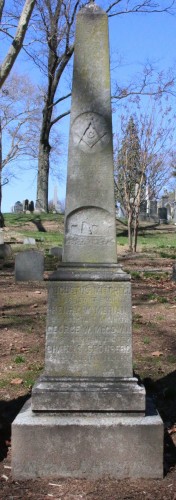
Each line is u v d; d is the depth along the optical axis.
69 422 4.11
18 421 4.12
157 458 4.11
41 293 12.18
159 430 4.10
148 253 21.69
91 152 4.45
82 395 4.19
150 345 7.89
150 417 4.21
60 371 4.34
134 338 8.27
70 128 4.48
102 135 4.45
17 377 6.47
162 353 7.45
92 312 4.35
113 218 4.47
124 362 4.33
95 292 4.35
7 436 4.87
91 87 4.47
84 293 4.35
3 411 5.47
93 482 4.05
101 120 4.45
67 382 4.28
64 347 4.34
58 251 19.42
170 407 5.61
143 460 4.11
